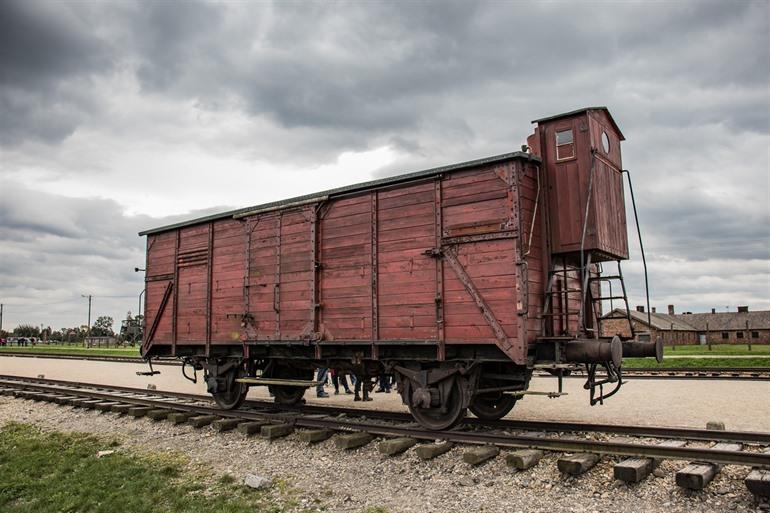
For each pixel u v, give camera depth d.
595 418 10.18
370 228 9.81
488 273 8.39
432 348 9.10
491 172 8.57
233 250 12.05
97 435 10.50
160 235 14.05
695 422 9.53
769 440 7.26
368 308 9.68
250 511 6.33
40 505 6.91
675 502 5.74
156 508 6.59
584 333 8.67
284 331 10.78
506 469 6.99
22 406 13.63
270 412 11.64
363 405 12.78
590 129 8.95
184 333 12.98
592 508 5.80
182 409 11.66
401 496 6.61
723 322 81.69
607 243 9.09
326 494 6.86
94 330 129.12
